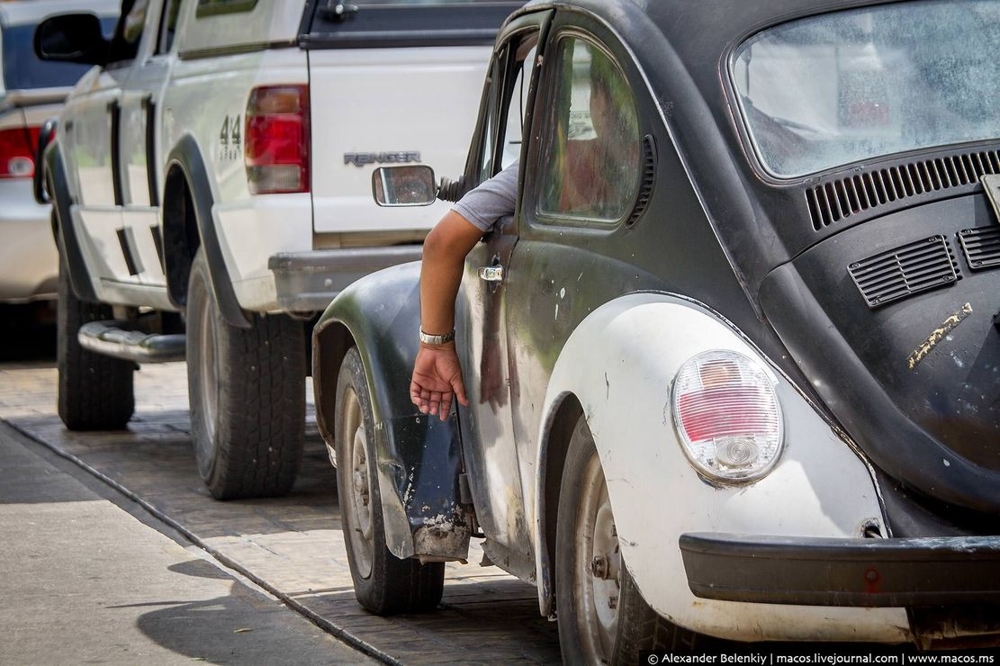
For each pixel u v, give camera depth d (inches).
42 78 1641.2
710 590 410.6
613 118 514.0
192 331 977.5
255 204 861.2
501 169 629.6
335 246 866.1
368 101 868.0
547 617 524.4
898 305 435.8
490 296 582.2
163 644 639.8
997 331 431.2
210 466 950.4
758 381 426.6
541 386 528.7
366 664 606.5
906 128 480.4
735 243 454.6
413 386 607.8
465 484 612.1
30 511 935.0
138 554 815.7
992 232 447.2
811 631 418.6
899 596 398.9
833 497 415.5
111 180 1117.1
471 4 895.7
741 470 416.8
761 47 493.4
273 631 660.1
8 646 639.1
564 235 531.2
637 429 435.2
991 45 498.6
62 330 1231.5
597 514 489.1
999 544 398.6
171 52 1035.3
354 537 689.0
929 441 420.8
